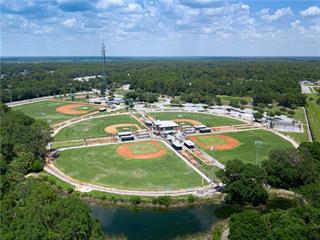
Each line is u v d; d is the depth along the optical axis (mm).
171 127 163750
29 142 120312
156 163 121500
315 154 110688
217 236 72500
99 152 134250
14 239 52531
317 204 74125
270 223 66875
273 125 172625
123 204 91000
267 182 101375
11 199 69438
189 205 90812
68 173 111812
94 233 58812
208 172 112500
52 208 57906
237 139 152625
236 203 91688
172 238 74438
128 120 192375
